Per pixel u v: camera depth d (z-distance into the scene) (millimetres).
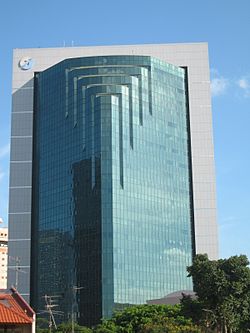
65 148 188875
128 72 190000
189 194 199000
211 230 196750
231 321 92125
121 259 172375
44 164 195375
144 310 121812
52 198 189625
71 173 185000
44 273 186375
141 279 174750
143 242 178500
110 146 179125
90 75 188750
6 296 79312
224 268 94938
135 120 186125
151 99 192625
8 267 198250
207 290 93125
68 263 179250
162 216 186250
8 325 71250
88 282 172500
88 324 168625
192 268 96625
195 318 97188
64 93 193375
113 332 117750
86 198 178875
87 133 183375
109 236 172375
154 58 197125
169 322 99062
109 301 167750
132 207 178625
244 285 92812
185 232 192625
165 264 182125
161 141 192625
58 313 176375
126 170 180000
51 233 187375
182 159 199125
